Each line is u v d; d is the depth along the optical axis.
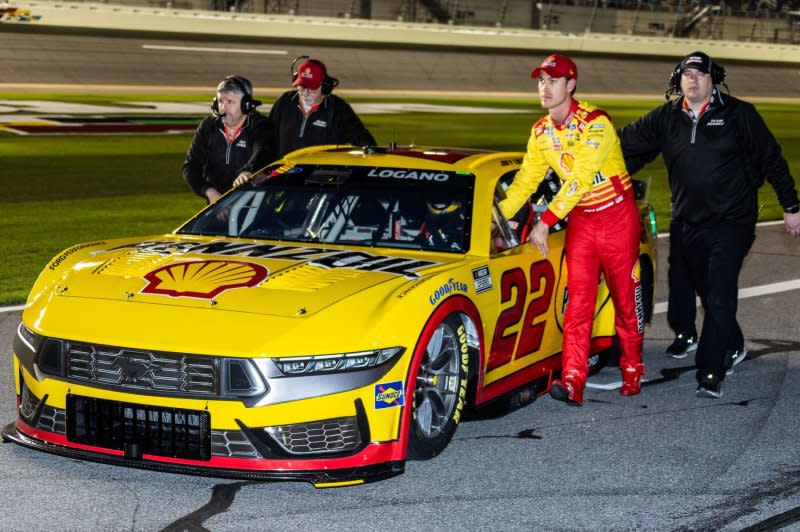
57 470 5.36
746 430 6.29
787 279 11.48
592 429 6.25
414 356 5.14
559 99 6.24
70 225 14.47
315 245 6.20
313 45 66.44
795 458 5.76
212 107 8.53
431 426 5.55
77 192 17.95
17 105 35.66
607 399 6.95
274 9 71.44
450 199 6.34
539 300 6.56
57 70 51.41
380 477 5.01
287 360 4.82
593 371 7.67
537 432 6.17
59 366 5.07
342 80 58.91
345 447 4.98
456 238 6.12
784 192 7.01
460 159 6.77
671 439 6.08
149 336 4.90
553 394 6.45
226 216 6.61
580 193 6.23
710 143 6.95
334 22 70.69
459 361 5.63
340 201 6.46
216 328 4.90
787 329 9.12
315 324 4.94
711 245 7.07
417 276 5.47
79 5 60.59
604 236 6.55
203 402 4.82
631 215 6.61
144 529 4.62
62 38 56.69
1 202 16.53
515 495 5.11
